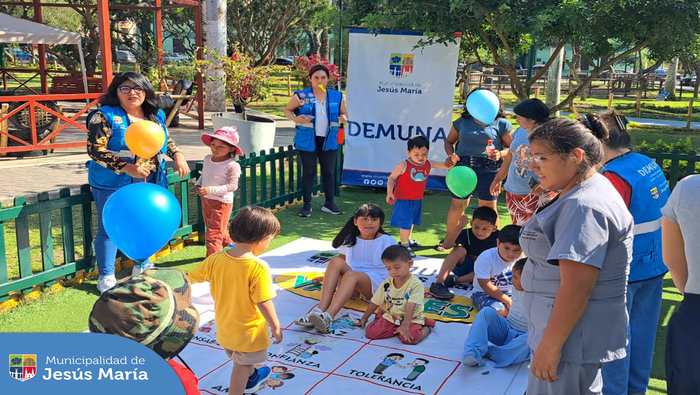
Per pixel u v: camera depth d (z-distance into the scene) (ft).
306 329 14.85
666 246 9.13
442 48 28.32
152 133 14.74
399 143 29.50
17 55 139.33
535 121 16.56
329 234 23.80
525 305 8.82
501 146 21.17
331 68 39.34
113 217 11.38
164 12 96.48
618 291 8.13
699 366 8.43
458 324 15.26
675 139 56.24
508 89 112.68
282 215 26.35
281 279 18.37
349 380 12.36
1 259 15.83
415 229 24.77
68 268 17.56
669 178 25.30
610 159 11.00
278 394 11.80
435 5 25.55
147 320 7.39
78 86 57.16
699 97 120.88
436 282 17.33
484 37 30.17
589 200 7.79
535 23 23.73
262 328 11.13
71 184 29.35
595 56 29.78
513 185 17.71
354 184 30.07
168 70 61.16
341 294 15.08
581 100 99.66
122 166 16.38
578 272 7.64
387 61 28.81
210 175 19.01
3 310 15.89
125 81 16.42
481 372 12.78
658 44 27.04
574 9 23.81
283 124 56.44
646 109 87.51
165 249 20.89
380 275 16.15
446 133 29.04
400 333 14.03
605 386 10.95
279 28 97.60
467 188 18.67
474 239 17.92
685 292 8.84
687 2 23.67
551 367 7.98
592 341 8.09
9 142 38.17
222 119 33.76
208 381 12.30
